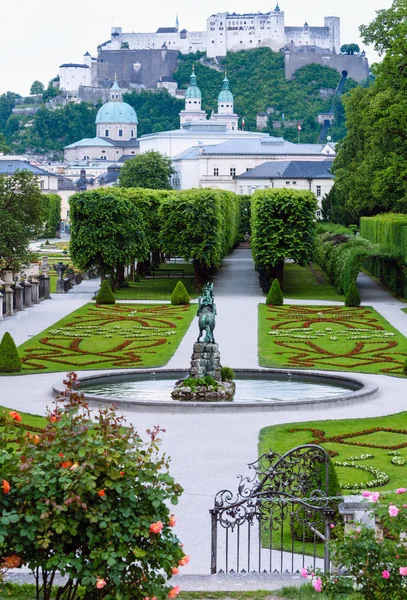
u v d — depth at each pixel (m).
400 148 106.19
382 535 24.80
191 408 50.50
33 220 100.88
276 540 30.89
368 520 25.84
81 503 20.20
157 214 135.88
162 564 20.67
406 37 100.38
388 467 40.50
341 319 92.25
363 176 125.69
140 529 20.69
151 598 20.66
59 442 21.33
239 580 25.52
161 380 61.94
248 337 79.75
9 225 94.81
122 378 62.53
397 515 22.67
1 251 95.75
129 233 118.56
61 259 178.25
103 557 20.06
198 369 56.69
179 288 105.62
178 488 21.33
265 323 88.62
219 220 121.81
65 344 75.88
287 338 79.56
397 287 114.06
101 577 20.28
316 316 94.25
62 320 90.75
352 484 37.38
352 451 43.19
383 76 102.38
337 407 52.88
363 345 76.19
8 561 20.27
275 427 47.25
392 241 117.31
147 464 21.25
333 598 22.36
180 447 42.94
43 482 20.53
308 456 31.08
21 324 87.94
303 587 24.45
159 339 78.75
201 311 57.47
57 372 63.75
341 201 176.50
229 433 45.94
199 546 30.31
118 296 115.31
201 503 34.69
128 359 69.00
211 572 27.53
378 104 102.06
